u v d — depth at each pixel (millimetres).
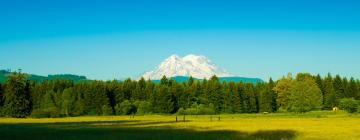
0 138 52469
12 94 138375
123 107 161750
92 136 55375
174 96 175625
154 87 179250
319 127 72625
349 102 148625
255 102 176375
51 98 160125
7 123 94938
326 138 53344
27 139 51562
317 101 163625
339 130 65625
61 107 156375
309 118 113250
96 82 175750
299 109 161500
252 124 83688
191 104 175500
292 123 86875
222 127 74375
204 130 67062
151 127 75688
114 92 176125
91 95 161125
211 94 174875
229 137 54156
